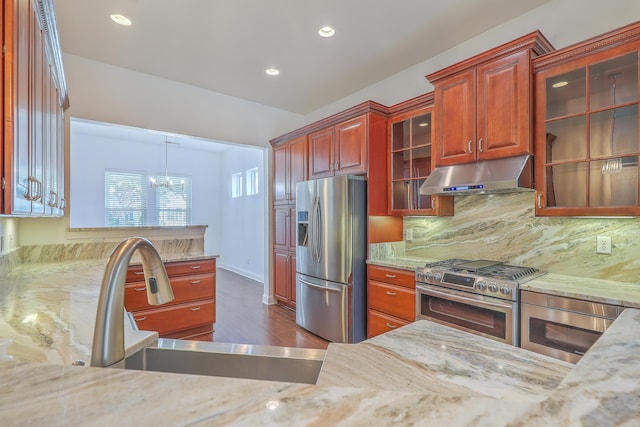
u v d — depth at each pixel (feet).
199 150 24.88
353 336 10.01
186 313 10.42
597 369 1.74
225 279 20.72
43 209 5.11
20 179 3.68
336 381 2.41
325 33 8.90
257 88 12.64
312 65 10.73
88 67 10.35
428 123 9.59
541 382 2.39
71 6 7.71
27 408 1.31
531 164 7.14
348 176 9.95
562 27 7.54
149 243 3.07
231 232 24.13
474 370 2.59
